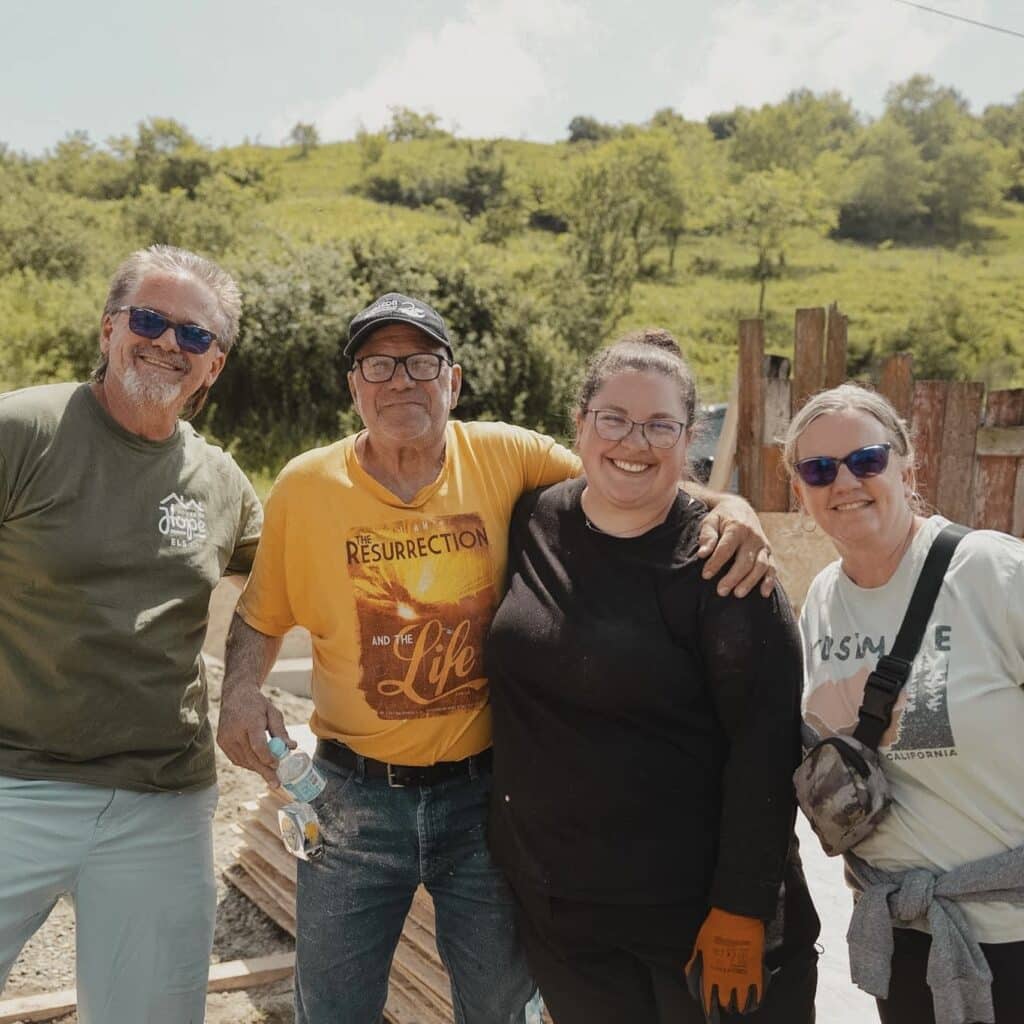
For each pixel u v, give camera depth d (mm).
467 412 20156
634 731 2154
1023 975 1942
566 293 29562
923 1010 2043
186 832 2613
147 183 46094
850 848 2121
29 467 2387
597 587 2215
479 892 2537
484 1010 2604
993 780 1972
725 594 2113
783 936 2156
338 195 56094
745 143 68812
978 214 62031
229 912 4000
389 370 2424
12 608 2404
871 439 2094
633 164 43969
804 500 2209
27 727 2404
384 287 19734
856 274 46875
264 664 2672
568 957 2256
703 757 2166
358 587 2482
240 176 49719
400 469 2512
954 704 1966
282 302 17984
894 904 2027
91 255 26562
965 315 38156
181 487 2584
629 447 2162
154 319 2457
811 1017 2197
